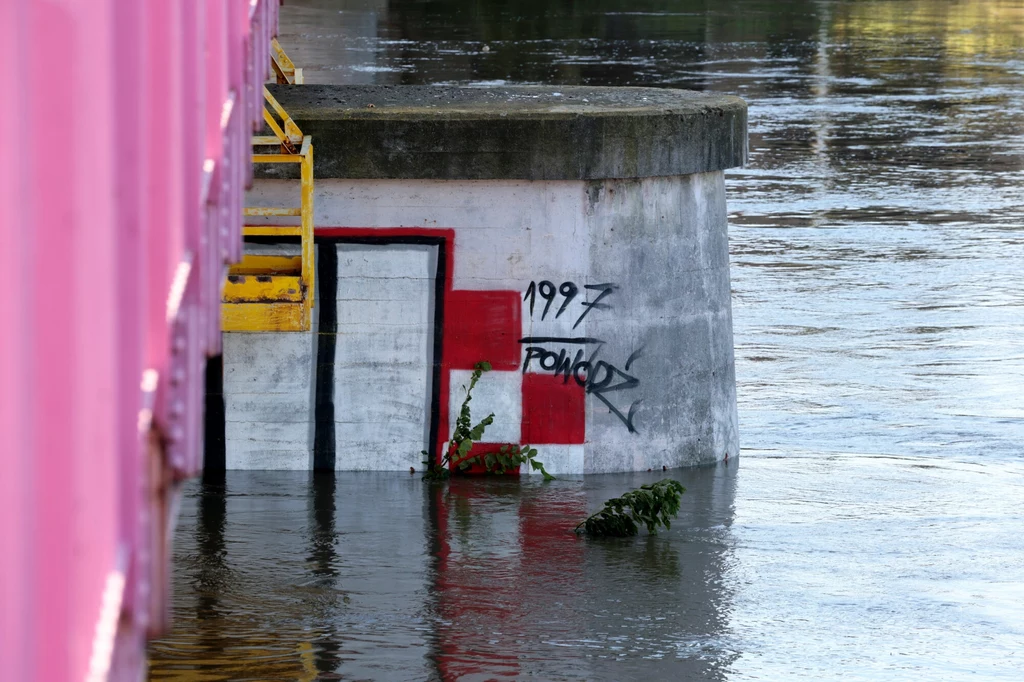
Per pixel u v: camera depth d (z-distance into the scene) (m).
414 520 24.78
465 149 26.58
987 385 35.44
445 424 27.48
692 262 28.38
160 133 7.01
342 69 97.38
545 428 27.64
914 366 37.09
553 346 27.42
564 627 20.08
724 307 29.20
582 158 26.69
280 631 19.45
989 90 97.56
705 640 19.66
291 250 26.94
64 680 4.20
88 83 4.66
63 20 4.32
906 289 45.78
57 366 4.25
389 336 27.20
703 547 23.86
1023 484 28.08
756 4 162.62
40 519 4.09
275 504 25.41
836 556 23.55
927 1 173.12
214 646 18.80
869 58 115.94
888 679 18.45
